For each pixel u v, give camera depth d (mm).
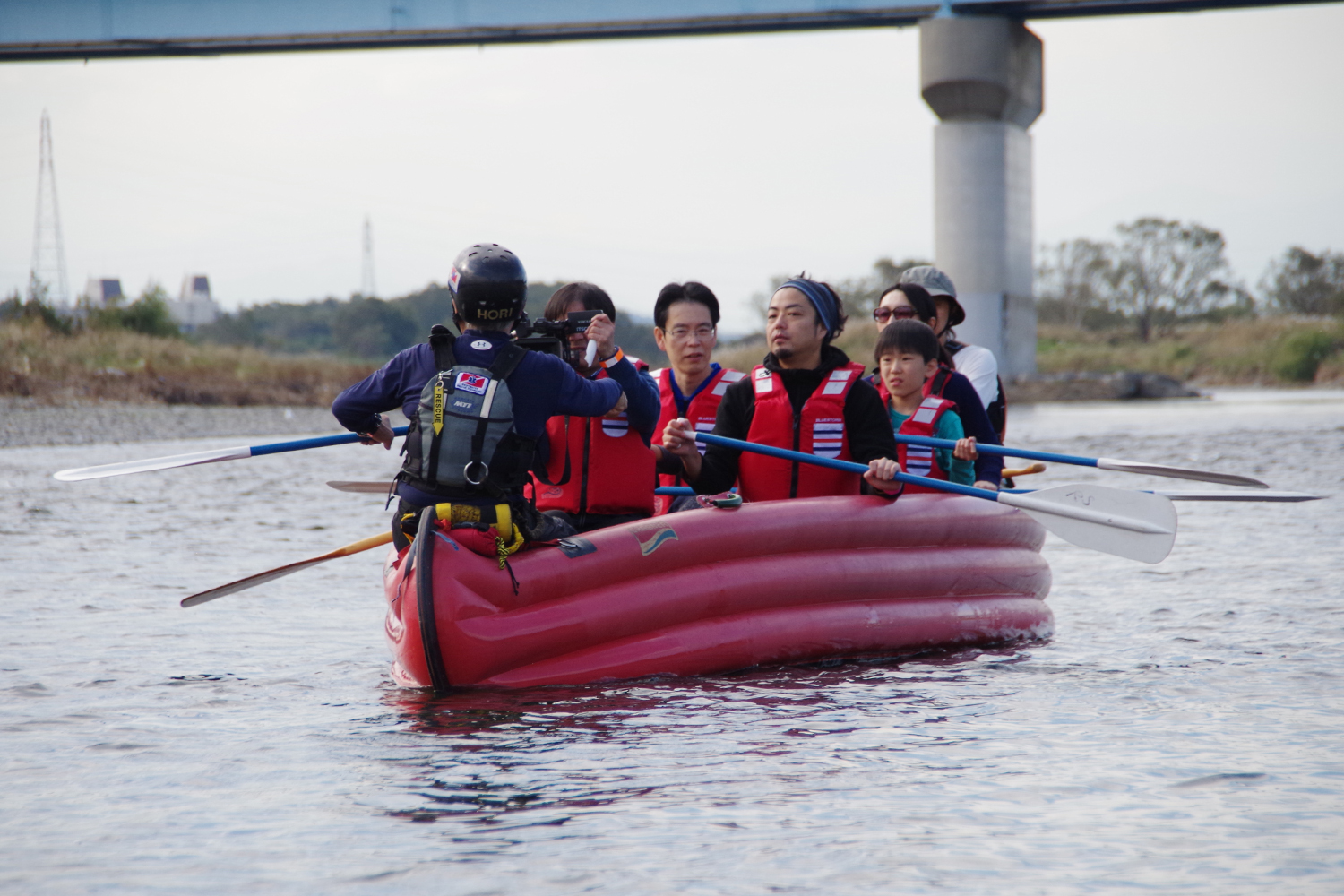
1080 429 66125
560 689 11812
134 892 6922
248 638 14742
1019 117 113750
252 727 10500
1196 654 13383
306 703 11367
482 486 11500
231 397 91250
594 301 13781
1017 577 15344
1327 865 7219
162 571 20172
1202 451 48000
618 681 12133
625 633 12344
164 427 65188
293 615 16438
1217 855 7383
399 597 11969
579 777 8945
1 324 105250
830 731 10203
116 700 11531
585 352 13055
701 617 12867
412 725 10508
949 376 17047
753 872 7152
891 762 9266
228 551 22688
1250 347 184125
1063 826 7879
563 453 13430
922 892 6875
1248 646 13727
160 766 9328
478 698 11445
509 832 7820
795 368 14953
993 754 9477
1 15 104250
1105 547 14438
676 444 14008
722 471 14898
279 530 26078
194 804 8430
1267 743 9742
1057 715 10719
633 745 9805
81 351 95188
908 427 16234
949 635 14258
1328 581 18094
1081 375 119438
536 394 11664
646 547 12672
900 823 7938
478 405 11406
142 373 92125
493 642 11555
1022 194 114438
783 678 12438
